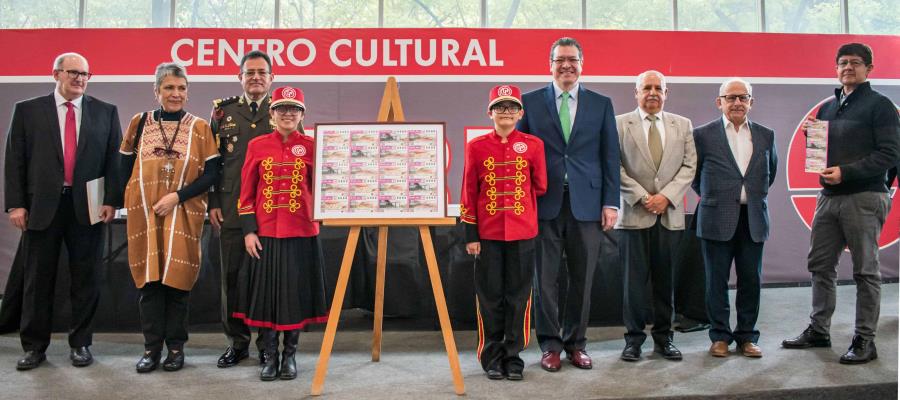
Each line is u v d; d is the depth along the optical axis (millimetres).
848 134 3139
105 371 2912
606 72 5125
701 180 3291
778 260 5113
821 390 2568
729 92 3211
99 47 4934
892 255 5227
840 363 2961
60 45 4918
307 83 4996
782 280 5105
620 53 5137
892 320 3934
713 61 5184
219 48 4977
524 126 3059
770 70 5223
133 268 2910
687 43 5172
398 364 3066
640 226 3074
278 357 2842
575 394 2496
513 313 2777
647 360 3064
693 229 3734
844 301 4539
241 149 3078
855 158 3117
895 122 3043
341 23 5621
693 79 5168
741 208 3188
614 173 2992
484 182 2824
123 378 2787
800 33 5254
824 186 3242
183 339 3006
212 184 3039
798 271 5117
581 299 2947
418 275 3891
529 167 2830
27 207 3006
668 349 3080
